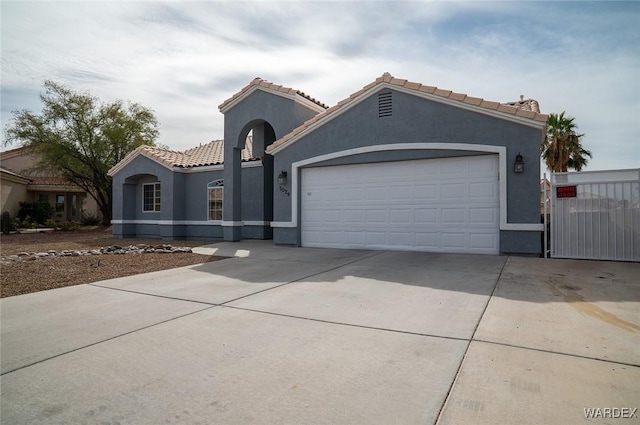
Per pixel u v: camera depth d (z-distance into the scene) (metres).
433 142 10.59
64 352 4.20
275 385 3.33
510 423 2.68
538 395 3.03
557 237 9.43
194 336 4.58
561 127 27.69
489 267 8.30
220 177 17.88
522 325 4.64
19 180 31.59
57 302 6.35
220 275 8.38
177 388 3.33
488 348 3.97
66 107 29.89
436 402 2.97
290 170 13.13
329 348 4.11
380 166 11.58
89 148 30.03
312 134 12.63
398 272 8.05
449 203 10.57
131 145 31.47
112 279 8.22
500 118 9.78
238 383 3.38
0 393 3.31
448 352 3.90
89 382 3.48
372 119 11.51
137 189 20.78
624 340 4.12
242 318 5.23
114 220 20.75
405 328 4.66
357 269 8.52
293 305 5.80
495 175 10.02
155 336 4.62
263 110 15.38
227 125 16.33
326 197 12.56
